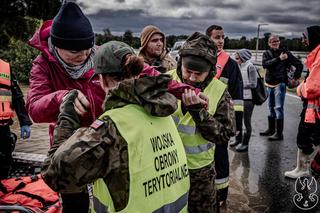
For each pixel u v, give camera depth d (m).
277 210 4.18
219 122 2.57
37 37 2.30
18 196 3.70
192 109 2.38
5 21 18.81
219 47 3.98
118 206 1.57
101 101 2.29
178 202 1.81
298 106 11.65
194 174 2.65
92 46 2.21
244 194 4.63
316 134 4.41
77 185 1.53
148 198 1.62
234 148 6.80
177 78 2.90
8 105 4.39
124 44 1.84
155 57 3.94
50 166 1.55
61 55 2.20
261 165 5.80
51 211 3.32
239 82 3.94
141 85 1.65
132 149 1.59
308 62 4.55
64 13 2.12
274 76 7.27
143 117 1.70
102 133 1.55
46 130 7.64
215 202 2.74
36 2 19.59
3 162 4.36
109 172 1.54
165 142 1.80
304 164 5.09
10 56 14.67
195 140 2.62
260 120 9.59
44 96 2.12
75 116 1.79
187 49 2.64
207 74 2.74
